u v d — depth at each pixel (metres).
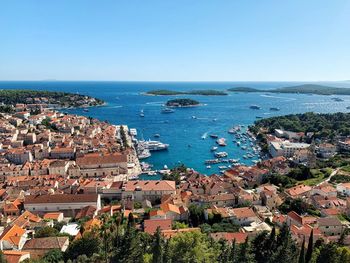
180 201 165.12
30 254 110.38
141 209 160.25
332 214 150.00
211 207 154.50
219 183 194.12
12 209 160.88
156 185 184.38
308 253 94.62
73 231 133.50
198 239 99.56
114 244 103.19
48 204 164.50
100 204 174.25
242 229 129.12
